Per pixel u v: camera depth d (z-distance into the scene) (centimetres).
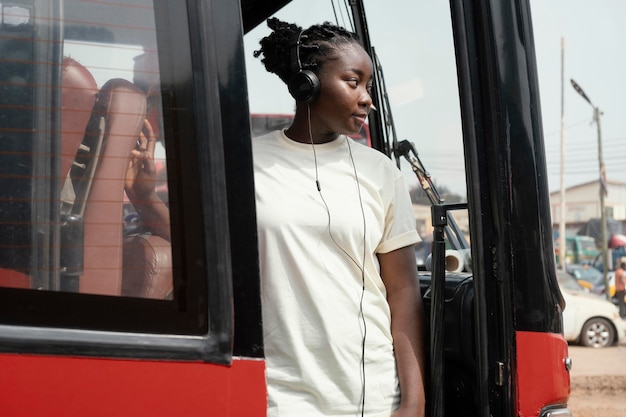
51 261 165
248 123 176
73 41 171
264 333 193
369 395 198
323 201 199
